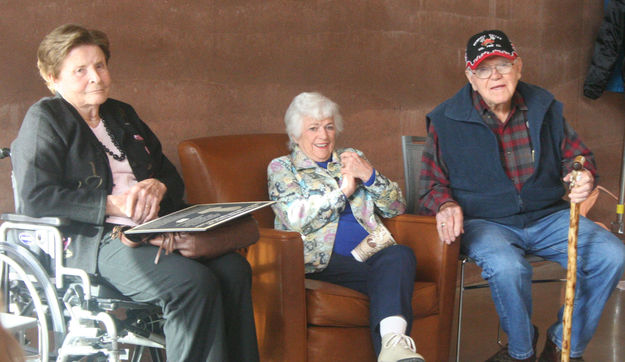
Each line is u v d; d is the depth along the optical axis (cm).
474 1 411
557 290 414
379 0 368
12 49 258
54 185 207
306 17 341
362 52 365
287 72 337
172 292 200
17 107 262
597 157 498
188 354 201
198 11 305
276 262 230
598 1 480
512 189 277
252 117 327
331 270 262
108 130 229
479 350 312
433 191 279
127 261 206
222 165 272
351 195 271
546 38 455
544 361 275
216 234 208
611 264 259
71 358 207
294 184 267
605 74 455
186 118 306
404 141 310
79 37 216
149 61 293
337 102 358
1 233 206
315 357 238
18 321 176
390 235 270
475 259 265
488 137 276
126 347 290
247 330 217
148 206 218
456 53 407
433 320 261
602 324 350
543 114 277
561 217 278
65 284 208
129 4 285
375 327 236
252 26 323
